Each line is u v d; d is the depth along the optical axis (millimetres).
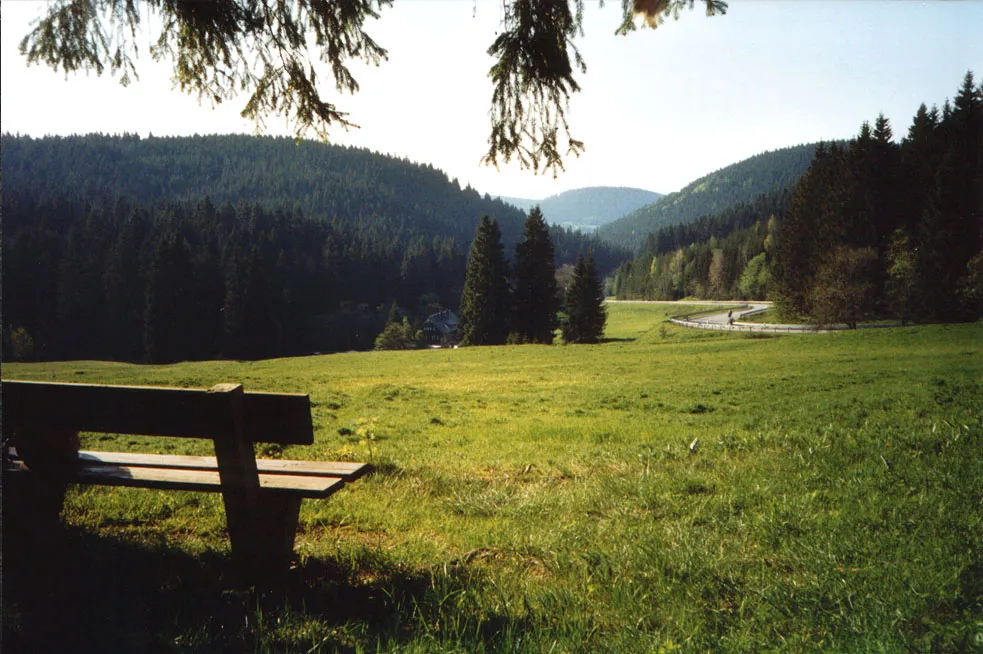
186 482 3049
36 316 88688
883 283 51562
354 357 40656
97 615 2578
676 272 180500
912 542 3406
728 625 2609
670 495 4805
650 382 21922
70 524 3748
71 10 3592
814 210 63312
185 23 4219
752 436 7484
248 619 2596
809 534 3678
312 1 4199
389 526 4172
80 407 2908
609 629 2637
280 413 2887
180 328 87375
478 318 65125
